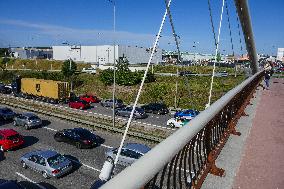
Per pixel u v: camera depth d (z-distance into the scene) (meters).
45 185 15.22
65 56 96.19
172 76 52.25
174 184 2.58
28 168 17.33
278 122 7.89
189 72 56.34
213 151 4.43
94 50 90.00
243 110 8.84
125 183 1.29
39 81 42.91
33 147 21.66
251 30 23.41
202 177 3.66
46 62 89.75
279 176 4.03
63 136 22.52
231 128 6.22
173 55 93.25
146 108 34.50
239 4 17.28
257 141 5.79
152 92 43.72
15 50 115.38
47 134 25.25
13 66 90.50
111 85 51.56
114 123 26.89
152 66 65.25
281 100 13.64
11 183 11.80
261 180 3.87
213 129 4.39
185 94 41.88
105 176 2.87
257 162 4.55
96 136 21.95
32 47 118.06
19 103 41.75
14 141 20.73
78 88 54.31
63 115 30.89
